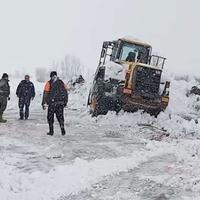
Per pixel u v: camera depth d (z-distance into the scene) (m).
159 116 14.58
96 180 7.16
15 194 6.28
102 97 14.65
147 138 11.60
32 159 8.48
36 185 6.78
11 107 19.67
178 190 6.67
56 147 9.69
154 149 9.91
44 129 12.29
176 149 9.91
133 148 9.94
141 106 14.30
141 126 13.70
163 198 6.29
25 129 12.13
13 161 8.23
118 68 14.96
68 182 6.97
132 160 8.64
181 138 11.96
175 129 13.52
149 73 14.42
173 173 7.65
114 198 6.27
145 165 8.29
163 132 12.75
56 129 12.43
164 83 14.59
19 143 9.99
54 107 11.18
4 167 7.62
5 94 13.31
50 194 6.40
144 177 7.39
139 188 6.77
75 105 20.70
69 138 10.95
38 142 10.23
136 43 16.39
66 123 13.81
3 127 12.35
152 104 14.35
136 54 16.38
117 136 11.66
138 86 14.34
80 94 24.67
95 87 16.00
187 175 7.47
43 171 7.59
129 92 14.17
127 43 16.39
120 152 9.42
